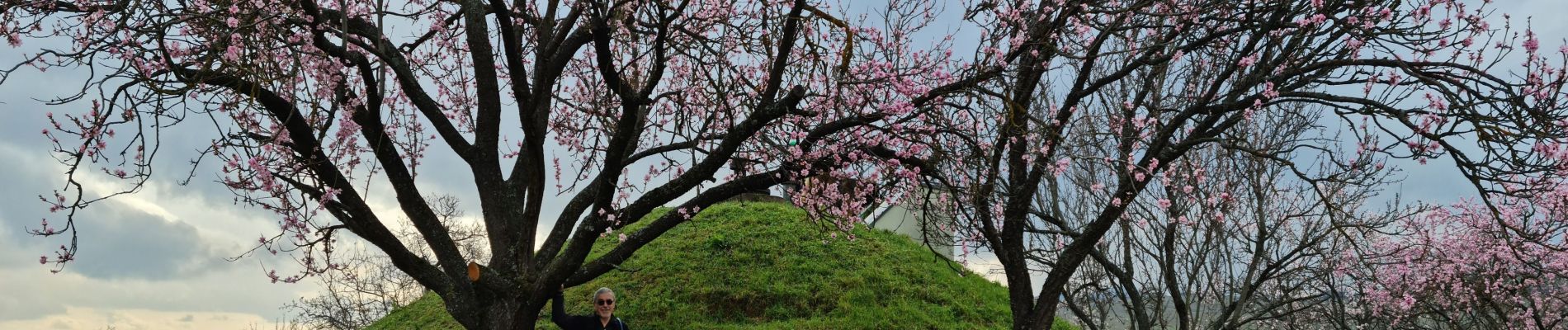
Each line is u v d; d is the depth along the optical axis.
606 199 9.43
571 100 12.08
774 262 16.67
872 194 10.27
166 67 7.99
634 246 10.00
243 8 7.80
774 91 8.99
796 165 9.39
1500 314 13.12
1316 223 11.45
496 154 10.16
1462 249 13.85
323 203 8.14
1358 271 13.30
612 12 9.20
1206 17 9.37
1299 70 8.65
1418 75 7.24
